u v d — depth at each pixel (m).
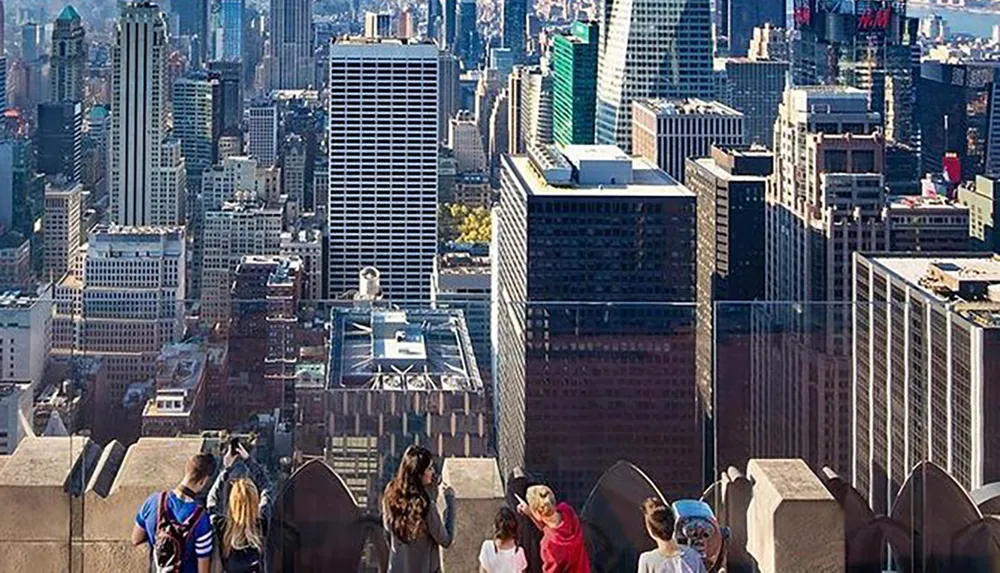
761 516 6.55
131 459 6.43
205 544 5.51
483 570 5.85
